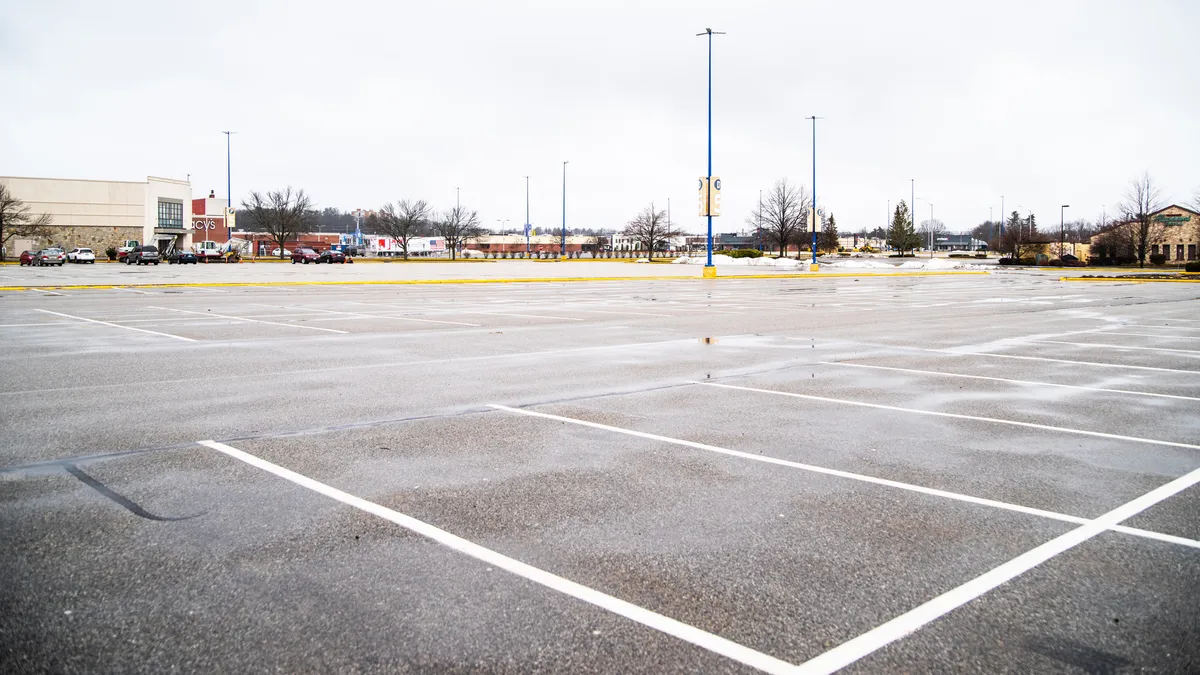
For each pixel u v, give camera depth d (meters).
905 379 10.55
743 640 3.61
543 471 6.17
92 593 4.02
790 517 5.18
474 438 7.19
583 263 85.50
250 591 4.06
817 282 43.12
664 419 8.04
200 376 10.49
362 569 4.32
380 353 12.81
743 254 88.12
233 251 83.81
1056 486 5.89
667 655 3.48
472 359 12.17
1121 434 7.54
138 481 5.82
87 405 8.56
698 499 5.53
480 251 150.62
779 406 8.73
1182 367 11.83
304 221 99.81
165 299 26.28
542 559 4.48
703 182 45.91
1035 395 9.49
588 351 13.16
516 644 3.56
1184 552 4.64
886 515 5.23
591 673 3.34
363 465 6.29
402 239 120.88
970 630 3.72
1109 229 87.88
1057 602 4.00
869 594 4.07
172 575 4.23
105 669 3.35
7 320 18.42
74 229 86.56
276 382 10.05
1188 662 3.45
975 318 20.09
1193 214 84.31
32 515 5.11
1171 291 34.09
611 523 5.05
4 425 7.58
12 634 3.62
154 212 90.44
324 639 3.59
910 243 125.31
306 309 22.16
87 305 23.31
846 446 7.01
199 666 3.37
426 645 3.54
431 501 5.44
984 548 4.68
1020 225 133.62
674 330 16.61
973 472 6.24
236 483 5.80
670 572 4.32
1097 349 13.91
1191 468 6.39
